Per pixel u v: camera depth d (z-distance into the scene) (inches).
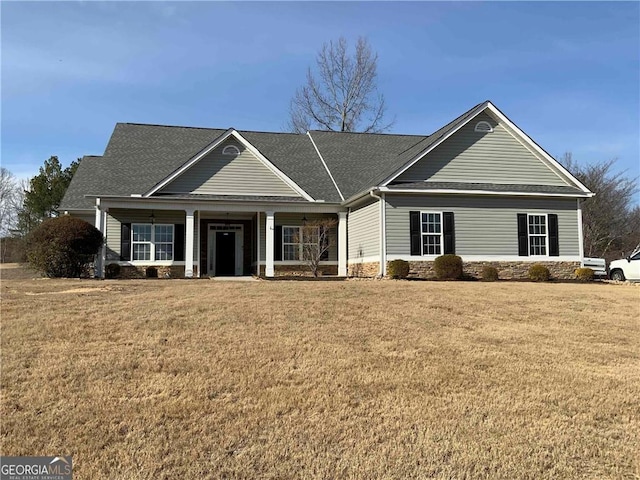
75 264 745.6
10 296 489.7
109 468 196.1
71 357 304.8
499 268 793.6
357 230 861.2
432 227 783.1
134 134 993.5
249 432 221.5
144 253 855.7
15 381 271.1
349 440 215.5
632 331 414.3
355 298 493.0
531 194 794.8
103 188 793.6
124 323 377.4
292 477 191.3
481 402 253.1
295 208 846.5
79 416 233.3
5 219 2295.8
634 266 958.4
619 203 1599.4
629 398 263.0
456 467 197.6
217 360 303.1
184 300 465.1
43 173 1807.3
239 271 930.1
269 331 362.6
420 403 250.4
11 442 213.3
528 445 213.2
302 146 1080.8
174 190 824.3
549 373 297.9
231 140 854.5
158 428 223.8
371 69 1680.6
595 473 195.2
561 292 600.4
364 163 995.3
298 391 261.0
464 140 819.4
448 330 387.2
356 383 272.7
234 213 917.8
